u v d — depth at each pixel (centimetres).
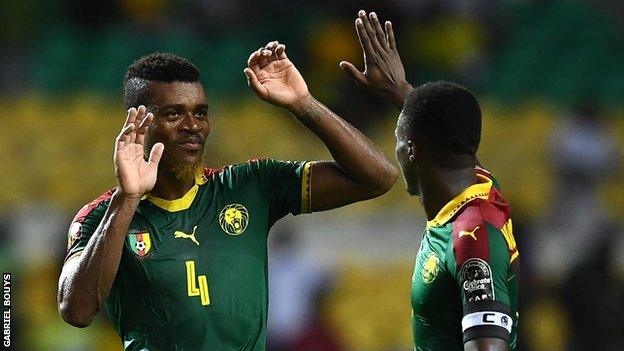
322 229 4509
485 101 5356
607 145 4819
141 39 5578
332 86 5172
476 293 1409
